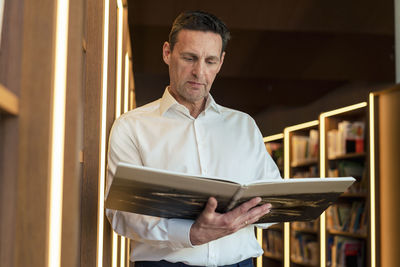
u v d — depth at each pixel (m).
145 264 1.95
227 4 5.52
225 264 1.96
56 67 1.31
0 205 1.16
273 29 5.52
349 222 6.00
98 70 2.12
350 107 5.73
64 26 1.46
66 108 1.51
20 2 1.20
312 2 5.48
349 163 5.95
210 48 1.90
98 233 2.06
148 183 1.56
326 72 6.49
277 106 9.78
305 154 6.97
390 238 5.12
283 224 7.21
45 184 1.17
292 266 7.15
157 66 6.61
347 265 5.90
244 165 2.04
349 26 5.50
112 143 1.98
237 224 1.73
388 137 5.16
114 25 2.77
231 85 8.11
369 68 6.20
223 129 2.06
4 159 1.16
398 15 5.54
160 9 5.43
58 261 1.44
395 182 5.08
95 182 2.09
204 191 1.61
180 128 2.00
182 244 1.79
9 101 1.08
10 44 1.19
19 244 1.16
